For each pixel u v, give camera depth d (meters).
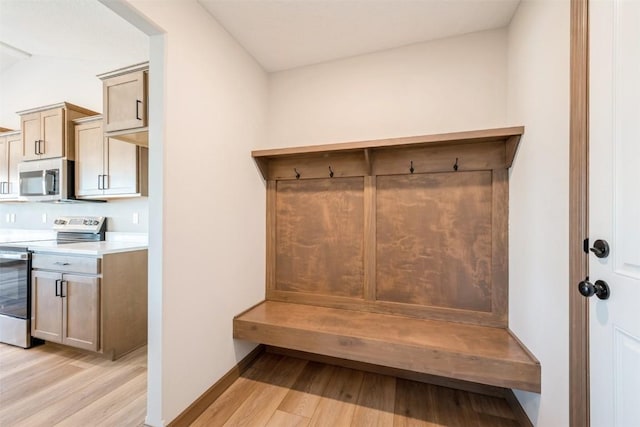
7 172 3.09
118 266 2.21
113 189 2.54
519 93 1.58
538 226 1.34
